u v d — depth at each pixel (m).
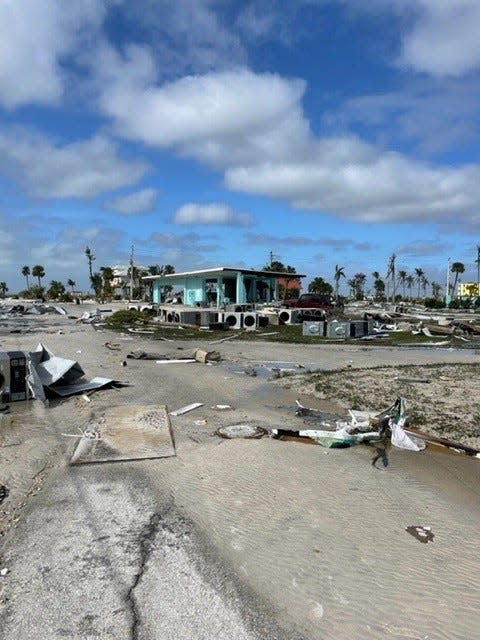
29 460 7.43
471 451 8.09
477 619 4.01
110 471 6.97
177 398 11.59
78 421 9.51
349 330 27.62
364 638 3.78
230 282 51.28
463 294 100.06
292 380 14.09
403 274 125.50
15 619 3.90
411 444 8.23
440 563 4.80
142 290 89.25
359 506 6.00
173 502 5.99
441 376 14.73
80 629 3.80
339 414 10.44
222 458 7.49
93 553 4.86
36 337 25.44
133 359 17.73
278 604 4.14
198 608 4.06
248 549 4.97
